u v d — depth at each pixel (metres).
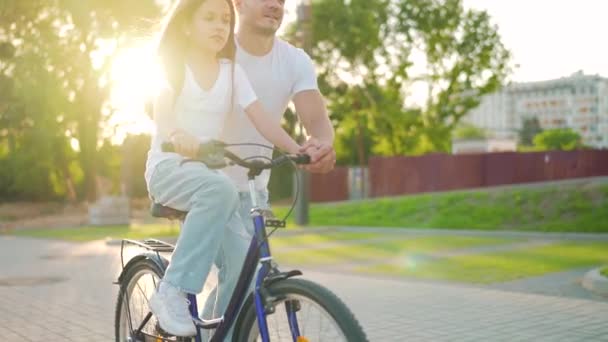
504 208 17.98
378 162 29.66
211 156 2.70
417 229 16.88
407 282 8.11
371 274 8.91
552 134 106.88
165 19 3.09
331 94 40.31
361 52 39.09
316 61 39.66
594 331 5.27
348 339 2.33
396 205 20.48
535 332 5.25
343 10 38.34
